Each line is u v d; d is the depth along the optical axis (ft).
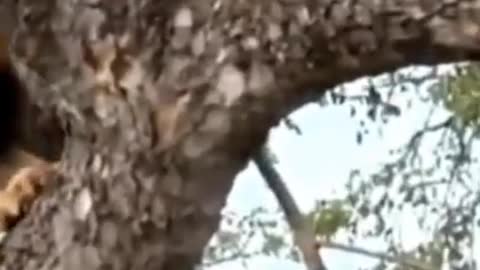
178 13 6.45
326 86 6.38
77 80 6.66
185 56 6.44
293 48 6.20
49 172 8.38
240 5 6.32
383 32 6.00
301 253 10.99
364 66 6.17
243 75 6.35
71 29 6.60
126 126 6.57
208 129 6.47
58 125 8.12
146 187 6.58
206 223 6.70
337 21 6.05
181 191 6.58
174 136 6.50
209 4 6.40
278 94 6.37
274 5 6.22
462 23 5.86
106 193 6.66
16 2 7.23
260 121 6.47
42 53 6.72
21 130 8.52
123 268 6.69
